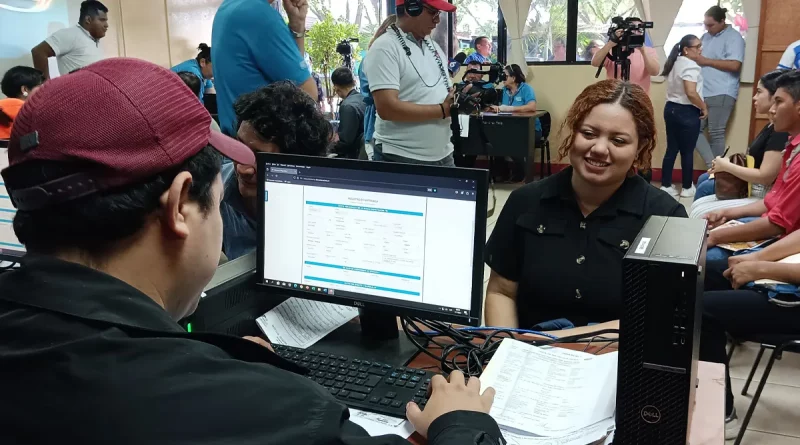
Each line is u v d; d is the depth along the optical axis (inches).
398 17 108.8
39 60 177.8
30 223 24.8
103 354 23.0
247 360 27.8
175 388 22.8
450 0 265.3
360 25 275.7
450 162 118.3
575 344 51.4
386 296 49.2
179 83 26.5
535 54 256.1
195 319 46.1
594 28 245.0
